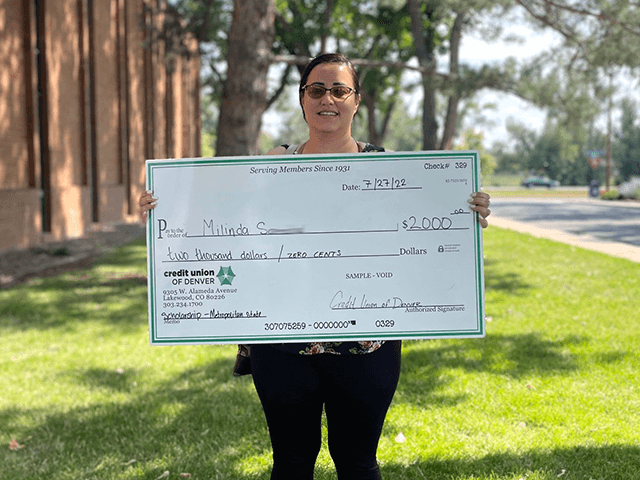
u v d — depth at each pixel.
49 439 4.05
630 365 5.18
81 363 5.78
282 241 2.38
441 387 4.78
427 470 3.43
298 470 2.35
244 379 5.17
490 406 4.31
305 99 2.40
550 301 7.91
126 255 14.01
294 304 2.38
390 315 2.36
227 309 2.38
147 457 3.76
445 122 21.03
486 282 9.39
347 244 2.38
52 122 16.48
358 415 2.32
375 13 26.00
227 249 2.39
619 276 9.66
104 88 21.02
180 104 33.25
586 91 14.57
